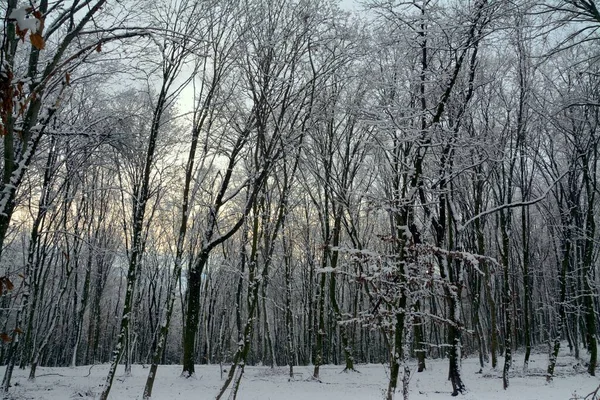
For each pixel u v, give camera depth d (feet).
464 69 50.24
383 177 65.51
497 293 114.21
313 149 68.13
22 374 68.44
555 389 48.88
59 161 49.85
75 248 73.36
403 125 42.39
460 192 63.10
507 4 37.29
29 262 48.21
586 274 64.54
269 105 34.27
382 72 48.60
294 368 83.35
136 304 81.76
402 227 29.60
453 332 44.80
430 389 50.98
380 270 26.18
